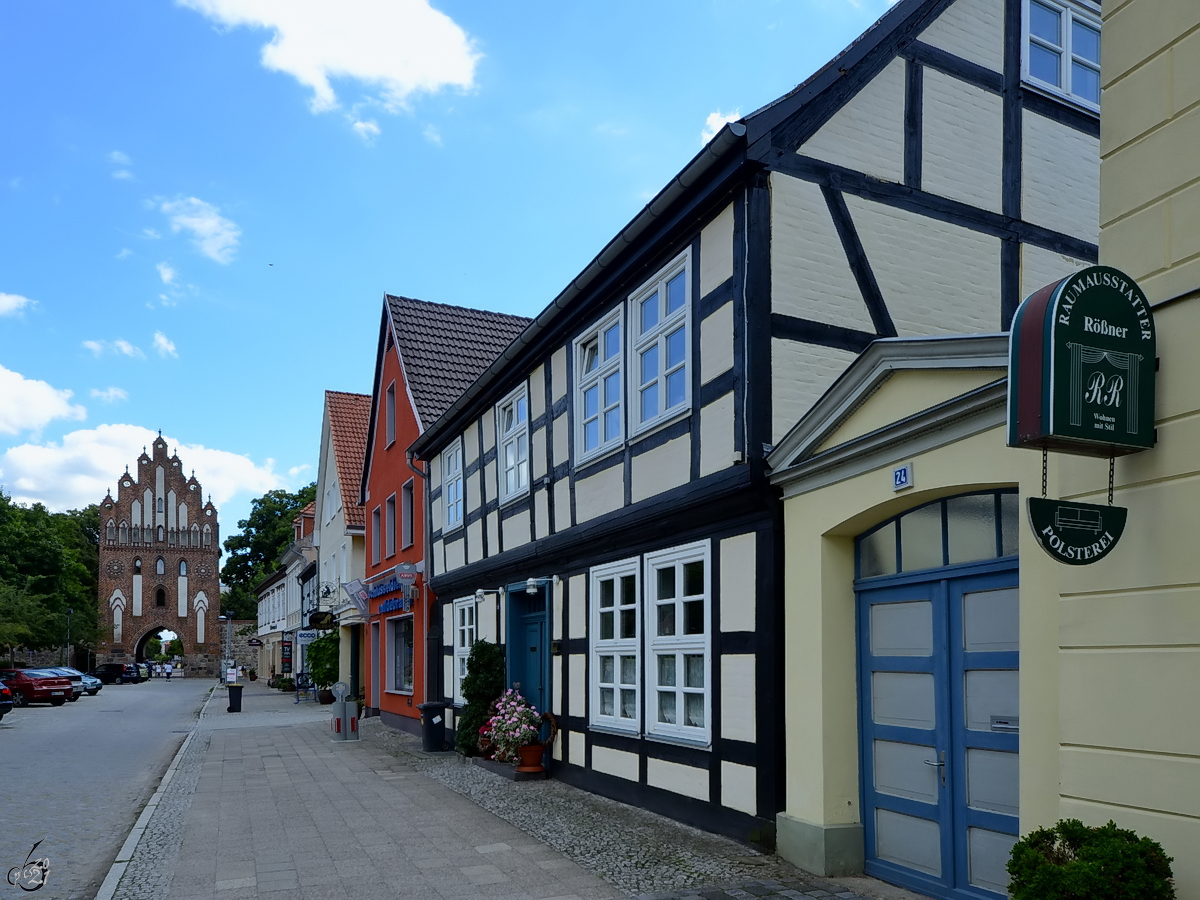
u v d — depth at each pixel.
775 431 7.56
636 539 9.54
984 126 9.02
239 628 68.38
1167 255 4.35
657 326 9.24
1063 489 4.69
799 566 7.07
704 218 8.43
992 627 5.71
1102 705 4.36
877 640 6.64
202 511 70.38
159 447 70.06
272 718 24.28
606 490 10.20
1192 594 4.01
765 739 7.32
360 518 27.70
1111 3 4.74
